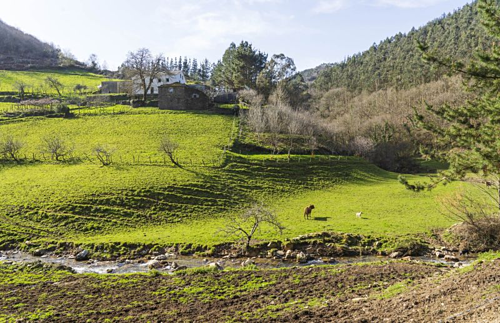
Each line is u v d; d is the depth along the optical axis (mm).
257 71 138500
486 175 18500
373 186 63031
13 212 39844
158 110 97312
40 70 176750
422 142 87938
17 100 111562
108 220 39656
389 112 109812
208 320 16297
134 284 22781
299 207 48562
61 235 35844
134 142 72625
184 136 77562
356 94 150125
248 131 85062
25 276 24812
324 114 137500
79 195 44594
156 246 32875
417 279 21984
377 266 25922
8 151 62062
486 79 15898
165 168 57781
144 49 105125
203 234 35938
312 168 67125
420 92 114438
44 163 60500
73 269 27859
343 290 20516
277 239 33812
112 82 128125
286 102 112750
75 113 92375
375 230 36219
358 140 85312
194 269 25938
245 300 19422
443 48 135125
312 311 16250
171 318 16797
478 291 14953
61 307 18719
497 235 32000
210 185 52281
